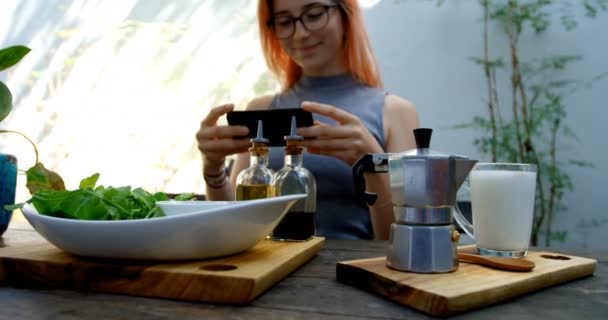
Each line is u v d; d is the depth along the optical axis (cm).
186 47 224
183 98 224
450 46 188
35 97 233
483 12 183
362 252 76
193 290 46
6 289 50
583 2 174
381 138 131
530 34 179
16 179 82
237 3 218
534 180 65
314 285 53
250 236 54
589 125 174
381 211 116
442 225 53
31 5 236
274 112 92
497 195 63
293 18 131
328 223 127
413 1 192
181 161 223
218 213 48
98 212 52
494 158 180
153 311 43
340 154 100
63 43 232
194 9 223
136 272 48
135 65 227
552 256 65
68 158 230
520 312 44
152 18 226
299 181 75
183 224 47
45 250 58
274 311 43
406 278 49
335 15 134
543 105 177
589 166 175
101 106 229
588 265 60
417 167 53
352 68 145
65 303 45
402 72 194
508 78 181
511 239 63
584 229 176
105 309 43
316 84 145
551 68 177
